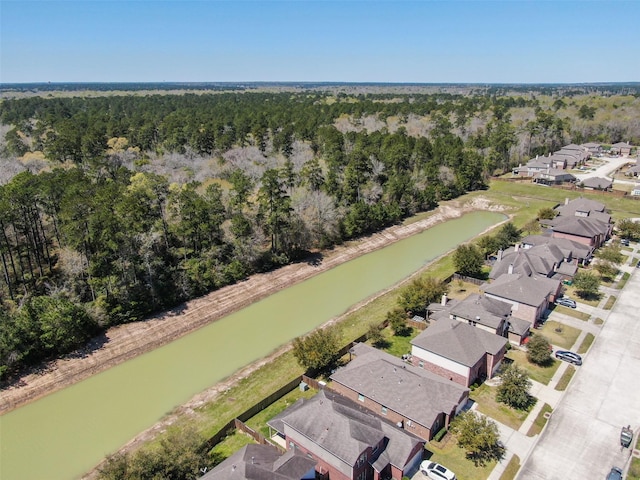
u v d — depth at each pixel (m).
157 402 44.03
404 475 33.16
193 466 31.30
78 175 63.97
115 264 56.00
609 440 37.12
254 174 93.81
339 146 113.06
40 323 47.84
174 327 56.62
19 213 54.62
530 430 38.06
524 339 50.81
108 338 52.84
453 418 38.25
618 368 46.28
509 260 63.00
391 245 88.00
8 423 41.34
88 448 38.31
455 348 43.38
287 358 49.72
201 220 64.75
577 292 62.38
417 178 111.12
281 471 29.53
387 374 40.38
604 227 78.81
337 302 64.62
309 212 80.94
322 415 33.94
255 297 65.31
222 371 48.75
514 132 147.00
